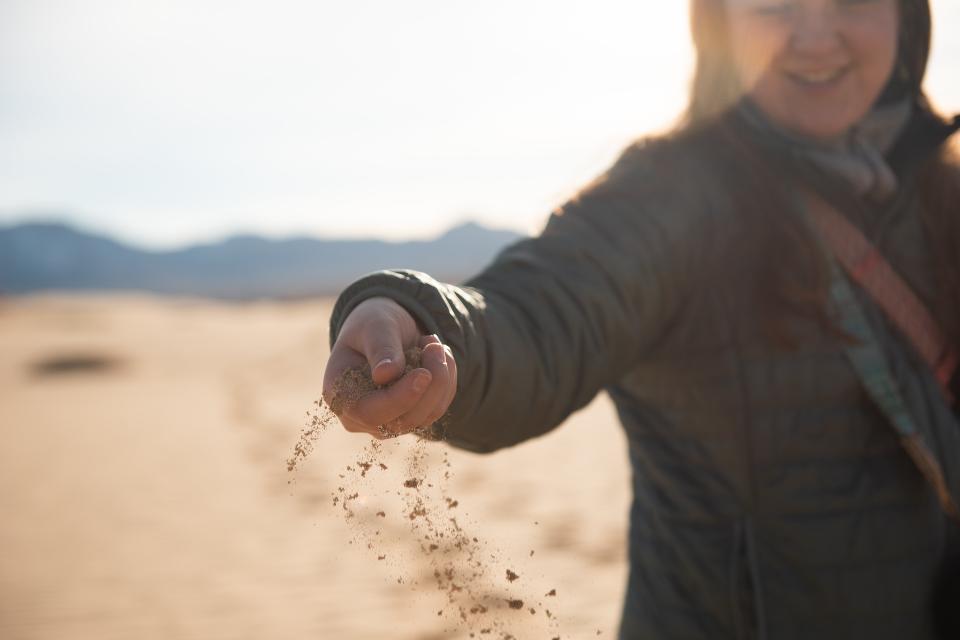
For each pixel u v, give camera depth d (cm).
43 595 390
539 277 108
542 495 529
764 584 116
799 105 119
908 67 128
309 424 92
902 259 123
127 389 1391
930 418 119
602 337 110
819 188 118
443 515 100
